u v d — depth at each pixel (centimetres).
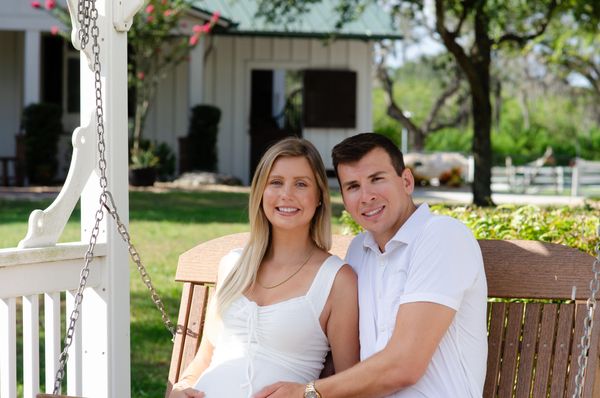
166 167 1809
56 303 397
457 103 3816
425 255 329
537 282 356
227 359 358
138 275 855
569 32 2247
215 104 1994
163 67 1750
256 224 366
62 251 390
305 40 2011
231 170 2000
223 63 1991
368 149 342
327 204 369
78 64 1891
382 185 342
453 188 2250
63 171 1867
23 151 1697
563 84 4344
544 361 352
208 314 376
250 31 1934
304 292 356
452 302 323
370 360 325
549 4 1664
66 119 1891
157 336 679
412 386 330
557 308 355
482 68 1535
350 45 2022
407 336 322
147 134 1928
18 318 726
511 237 502
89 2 374
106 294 412
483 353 335
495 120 4609
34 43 1686
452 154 2331
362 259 362
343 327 354
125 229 384
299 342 353
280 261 366
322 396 330
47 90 1878
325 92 2002
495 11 1631
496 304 362
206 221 1205
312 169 362
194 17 1755
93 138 408
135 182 1667
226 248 403
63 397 328
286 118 2089
